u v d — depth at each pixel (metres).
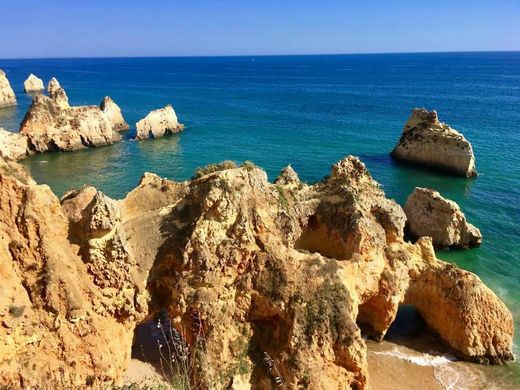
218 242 24.48
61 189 64.12
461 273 29.20
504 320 29.20
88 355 22.80
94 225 22.83
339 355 23.38
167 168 73.81
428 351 29.89
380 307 28.84
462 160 68.31
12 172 22.84
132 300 24.47
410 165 75.06
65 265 22.89
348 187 29.25
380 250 28.28
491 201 59.03
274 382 23.06
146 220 25.83
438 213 46.28
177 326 24.66
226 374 23.16
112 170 73.12
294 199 28.97
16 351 21.33
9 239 22.33
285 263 24.64
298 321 23.38
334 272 24.94
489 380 27.80
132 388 20.52
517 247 46.66
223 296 24.42
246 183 25.66
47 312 22.33
